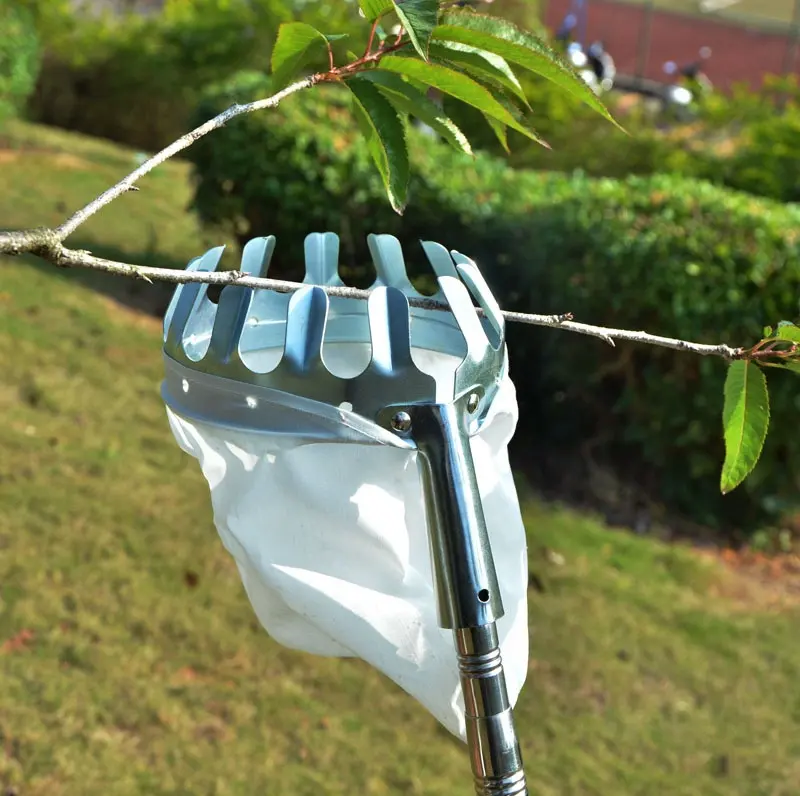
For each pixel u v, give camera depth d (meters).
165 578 3.39
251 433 0.83
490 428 0.94
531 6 8.49
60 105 10.85
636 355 4.49
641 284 4.32
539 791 2.89
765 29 23.38
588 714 3.24
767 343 1.09
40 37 10.55
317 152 5.32
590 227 4.41
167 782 2.67
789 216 4.48
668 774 3.04
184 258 6.59
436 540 0.82
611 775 2.99
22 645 3.00
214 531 3.67
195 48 10.22
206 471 0.89
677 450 4.64
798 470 4.55
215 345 0.83
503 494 0.95
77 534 3.50
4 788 2.56
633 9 23.95
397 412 0.81
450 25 0.93
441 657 0.89
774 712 3.38
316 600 0.87
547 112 7.77
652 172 7.40
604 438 4.79
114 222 7.07
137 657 3.05
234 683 3.04
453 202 5.02
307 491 0.86
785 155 7.14
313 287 0.82
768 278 4.30
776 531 4.69
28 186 7.47
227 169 5.46
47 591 3.22
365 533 0.87
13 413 4.18
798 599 4.23
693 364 4.39
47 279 5.59
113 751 2.73
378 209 5.20
